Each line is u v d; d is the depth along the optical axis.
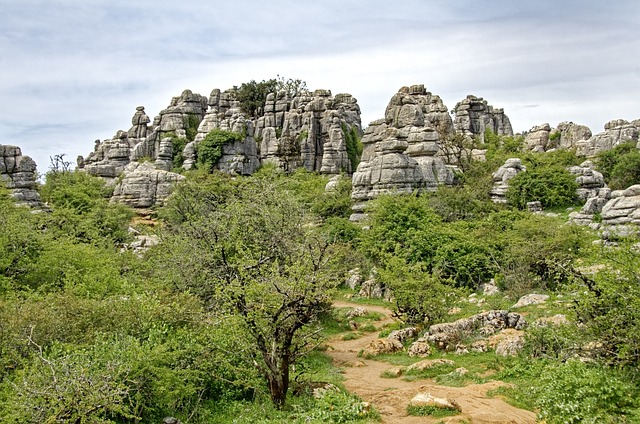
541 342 18.77
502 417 13.80
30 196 51.19
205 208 42.12
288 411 15.72
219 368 17.61
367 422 14.26
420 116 61.88
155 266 28.61
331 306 29.89
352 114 92.81
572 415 12.97
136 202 63.66
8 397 13.38
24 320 16.12
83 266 26.03
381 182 53.78
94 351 15.10
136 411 14.40
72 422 12.90
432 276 28.05
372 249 40.41
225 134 73.75
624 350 13.97
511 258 33.94
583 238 34.34
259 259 22.12
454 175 59.75
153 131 83.12
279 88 98.56
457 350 21.56
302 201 49.53
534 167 59.62
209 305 22.39
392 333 25.98
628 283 15.14
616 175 62.81
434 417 14.46
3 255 24.78
